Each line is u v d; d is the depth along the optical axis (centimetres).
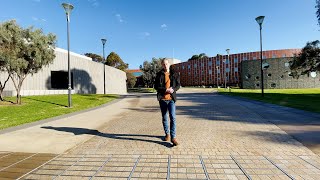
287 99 1766
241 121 777
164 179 322
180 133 605
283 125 686
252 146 471
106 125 771
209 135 575
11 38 1430
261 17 2048
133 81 8362
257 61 5100
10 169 371
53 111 1236
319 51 2477
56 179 331
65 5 1458
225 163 379
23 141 556
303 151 430
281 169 348
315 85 4862
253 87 5166
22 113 1145
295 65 2759
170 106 498
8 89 2269
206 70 8362
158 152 445
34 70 1694
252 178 318
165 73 511
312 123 704
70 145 515
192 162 387
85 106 1509
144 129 679
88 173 350
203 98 2050
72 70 3048
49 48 1670
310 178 313
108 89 4216
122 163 390
